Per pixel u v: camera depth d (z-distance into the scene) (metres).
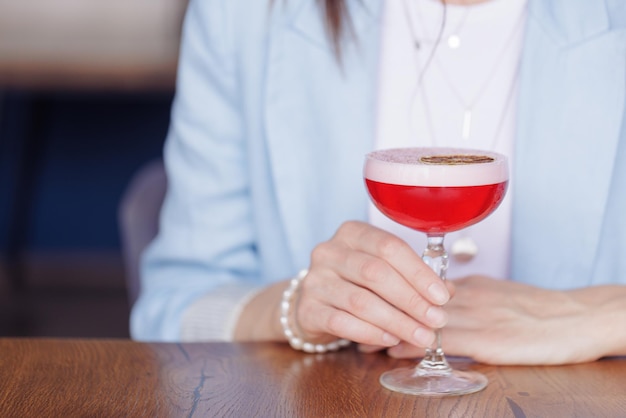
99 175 3.81
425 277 0.89
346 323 0.93
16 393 0.88
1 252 3.75
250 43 1.19
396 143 1.17
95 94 3.67
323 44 1.17
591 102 1.11
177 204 1.24
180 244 1.22
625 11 1.10
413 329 0.90
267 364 0.94
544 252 1.14
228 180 1.22
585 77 1.11
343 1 1.15
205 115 1.22
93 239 3.82
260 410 0.84
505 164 0.88
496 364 0.93
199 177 1.23
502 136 1.15
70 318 3.36
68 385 0.90
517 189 1.13
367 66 1.16
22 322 3.31
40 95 3.64
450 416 0.82
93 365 0.94
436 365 0.91
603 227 1.13
